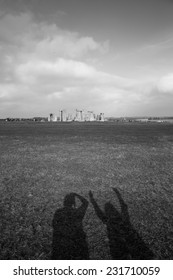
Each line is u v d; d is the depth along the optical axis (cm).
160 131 8062
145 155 2783
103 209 1133
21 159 2455
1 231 910
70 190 1423
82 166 2122
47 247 804
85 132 7225
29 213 1082
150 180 1670
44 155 2716
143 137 5475
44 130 8325
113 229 929
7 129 9012
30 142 4162
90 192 1388
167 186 1527
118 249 797
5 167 2055
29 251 782
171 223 990
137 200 1265
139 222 994
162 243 836
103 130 8525
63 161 2356
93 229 925
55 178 1697
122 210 1123
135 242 838
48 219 1017
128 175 1808
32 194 1346
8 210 1117
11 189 1437
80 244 821
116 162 2325
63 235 880
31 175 1781
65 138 5041
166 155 2789
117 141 4438
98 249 795
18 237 866
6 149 3209
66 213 1082
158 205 1195
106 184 1557
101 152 2977
